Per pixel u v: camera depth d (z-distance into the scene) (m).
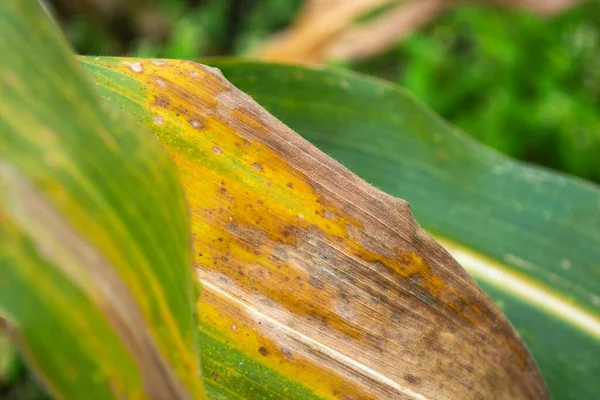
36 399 0.70
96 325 0.22
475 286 0.32
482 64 0.90
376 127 0.43
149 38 1.27
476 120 0.82
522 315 0.42
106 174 0.24
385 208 0.31
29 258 0.21
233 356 0.30
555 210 0.44
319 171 0.31
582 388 0.41
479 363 0.32
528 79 0.86
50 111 0.23
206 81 0.31
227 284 0.30
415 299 0.31
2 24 0.23
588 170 0.78
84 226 0.23
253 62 0.40
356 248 0.31
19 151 0.23
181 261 0.25
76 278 0.22
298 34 0.67
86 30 1.23
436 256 0.31
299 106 0.42
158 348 0.24
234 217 0.30
